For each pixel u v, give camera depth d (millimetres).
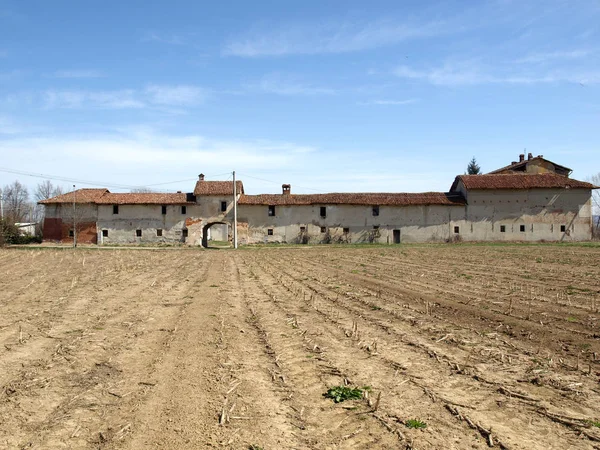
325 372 8734
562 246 50375
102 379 8398
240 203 63531
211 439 6133
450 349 10117
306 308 14969
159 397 7547
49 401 7410
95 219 63219
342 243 63938
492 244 57688
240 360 9492
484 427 6430
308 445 5988
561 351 9883
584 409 7016
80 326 12539
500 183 64312
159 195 65188
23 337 11391
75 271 26719
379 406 7160
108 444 6008
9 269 28297
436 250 44969
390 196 65812
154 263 32625
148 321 13141
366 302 15898
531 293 17078
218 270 27641
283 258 37500
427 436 6176
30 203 105875
